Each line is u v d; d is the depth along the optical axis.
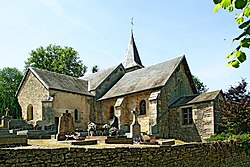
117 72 36.41
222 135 20.80
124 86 32.38
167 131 27.94
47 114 28.27
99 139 17.30
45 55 56.03
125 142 17.06
